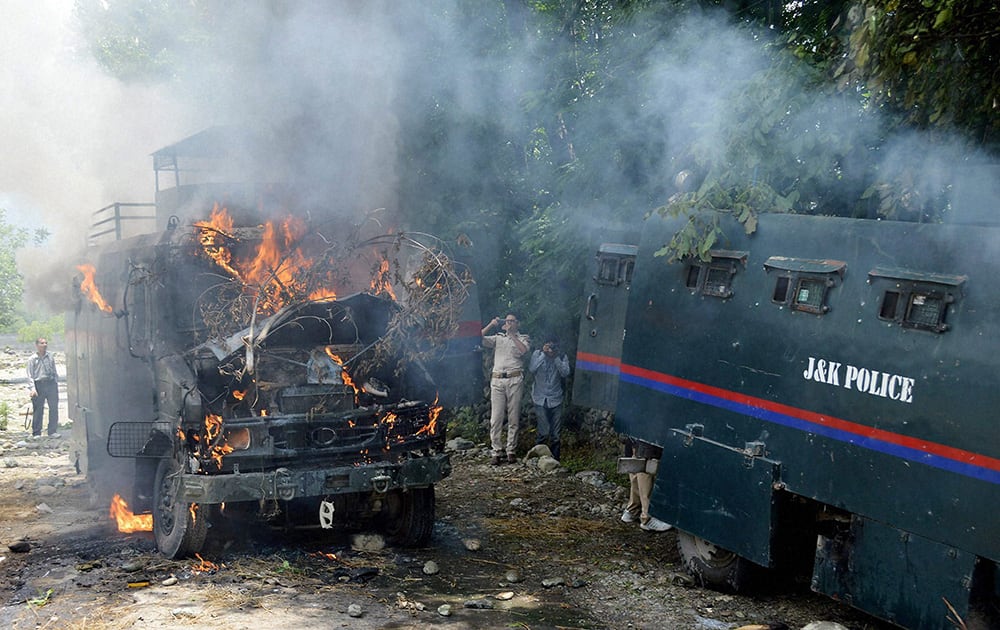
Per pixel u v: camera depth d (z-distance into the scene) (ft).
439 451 25.21
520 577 22.76
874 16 17.97
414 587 21.81
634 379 24.29
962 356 16.05
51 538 26.61
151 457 24.47
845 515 18.99
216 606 19.75
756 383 20.30
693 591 22.04
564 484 34.09
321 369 23.82
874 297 17.75
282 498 22.17
